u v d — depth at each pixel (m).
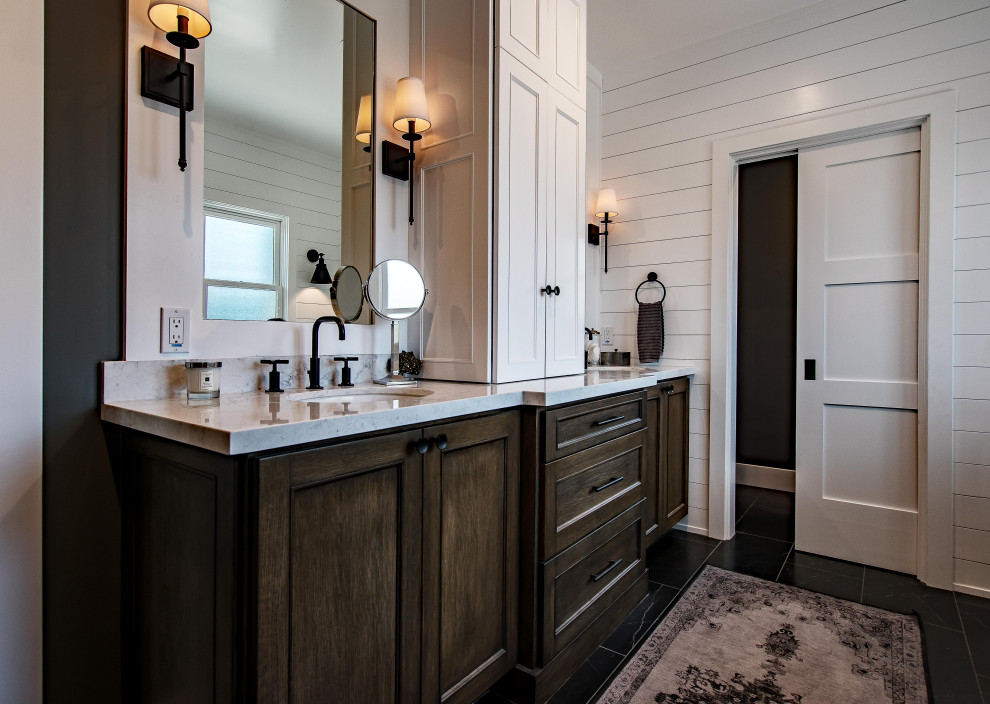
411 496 1.12
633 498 1.95
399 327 1.84
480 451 1.33
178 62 1.27
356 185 1.73
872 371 2.40
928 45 2.22
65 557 1.12
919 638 1.76
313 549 0.92
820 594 2.09
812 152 2.54
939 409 2.16
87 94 1.14
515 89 1.78
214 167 1.37
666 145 2.91
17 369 1.04
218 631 0.88
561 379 1.95
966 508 2.12
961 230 2.13
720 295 2.72
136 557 1.13
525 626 1.46
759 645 1.72
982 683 1.52
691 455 2.81
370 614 1.03
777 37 2.58
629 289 3.05
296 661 0.89
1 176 1.02
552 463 1.48
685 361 2.84
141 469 1.11
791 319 3.26
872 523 2.38
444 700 1.21
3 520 1.03
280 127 1.52
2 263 1.02
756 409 3.46
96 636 1.16
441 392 1.44
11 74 1.03
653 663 1.62
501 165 1.72
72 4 1.11
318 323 1.51
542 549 1.45
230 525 0.84
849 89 2.39
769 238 3.29
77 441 1.13
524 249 1.84
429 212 1.88
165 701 1.05
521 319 1.84
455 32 1.80
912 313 2.30
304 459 0.90
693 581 2.21
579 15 2.18
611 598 1.79
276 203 1.51
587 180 3.02
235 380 1.40
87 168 1.14
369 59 1.78
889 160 2.36
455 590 1.25
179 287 1.29
